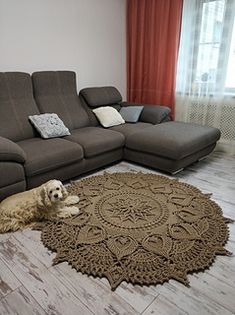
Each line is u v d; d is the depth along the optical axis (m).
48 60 3.17
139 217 1.95
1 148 1.91
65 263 1.53
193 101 3.60
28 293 1.34
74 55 3.43
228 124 3.41
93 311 1.25
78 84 3.60
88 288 1.37
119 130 3.08
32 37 2.95
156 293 1.34
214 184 2.56
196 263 1.52
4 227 1.79
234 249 1.65
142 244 1.67
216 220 1.93
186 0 3.29
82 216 1.96
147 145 2.73
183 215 1.98
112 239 1.71
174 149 2.53
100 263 1.52
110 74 3.99
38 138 2.65
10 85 2.64
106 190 2.37
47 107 2.92
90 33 3.53
